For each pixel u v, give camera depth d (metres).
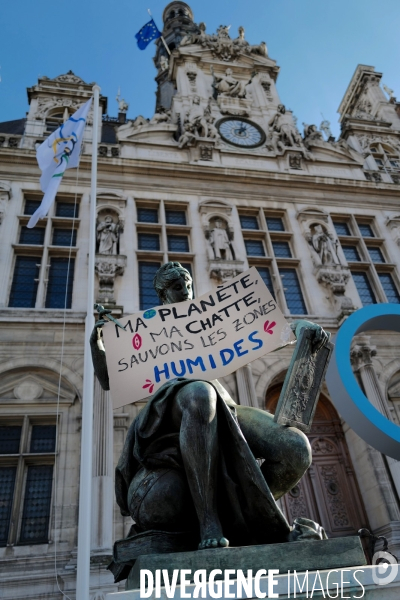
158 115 18.94
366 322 8.87
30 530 9.11
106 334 2.80
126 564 1.98
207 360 2.73
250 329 2.82
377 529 10.46
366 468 11.17
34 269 13.34
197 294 13.44
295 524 2.07
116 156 16.61
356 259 16.25
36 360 10.98
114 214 14.86
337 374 8.16
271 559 1.72
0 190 14.29
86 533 6.15
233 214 15.90
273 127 19.61
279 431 2.22
